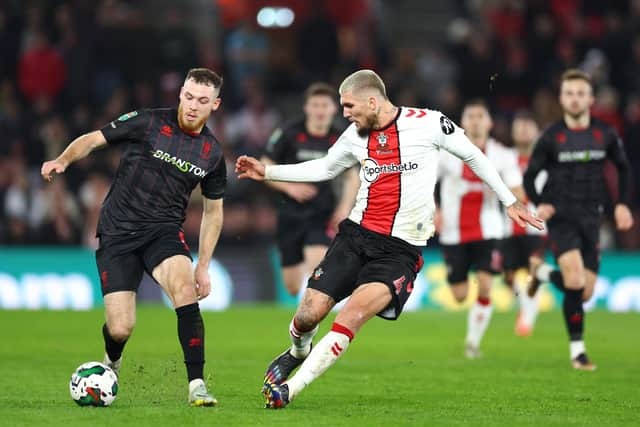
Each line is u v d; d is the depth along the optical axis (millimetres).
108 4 79500
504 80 80250
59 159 24891
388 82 77000
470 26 89062
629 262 66562
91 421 22547
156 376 30844
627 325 53875
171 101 75062
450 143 25406
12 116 70750
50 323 49312
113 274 25297
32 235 65750
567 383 31828
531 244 48000
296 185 42062
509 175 40875
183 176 25719
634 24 86438
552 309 65938
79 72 75688
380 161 25406
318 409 25297
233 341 43500
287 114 85000
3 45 76000
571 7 87688
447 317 58188
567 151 36688
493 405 27047
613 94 79062
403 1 97562
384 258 25375
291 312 57969
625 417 25109
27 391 28344
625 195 37625
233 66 82688
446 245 41875
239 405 25531
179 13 89188
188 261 25141
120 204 25719
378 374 33594
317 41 81500
